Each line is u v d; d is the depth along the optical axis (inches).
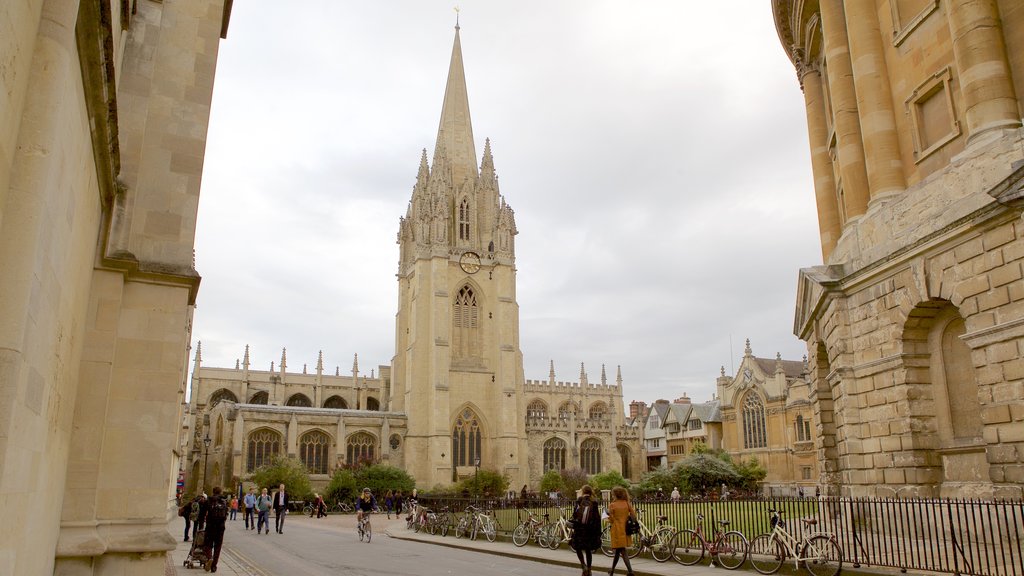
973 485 798.5
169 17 759.7
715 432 4640.8
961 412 851.4
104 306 634.8
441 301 3816.4
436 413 3624.5
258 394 4421.8
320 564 967.0
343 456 3484.3
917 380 884.6
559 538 1121.4
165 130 728.3
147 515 636.1
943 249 819.4
